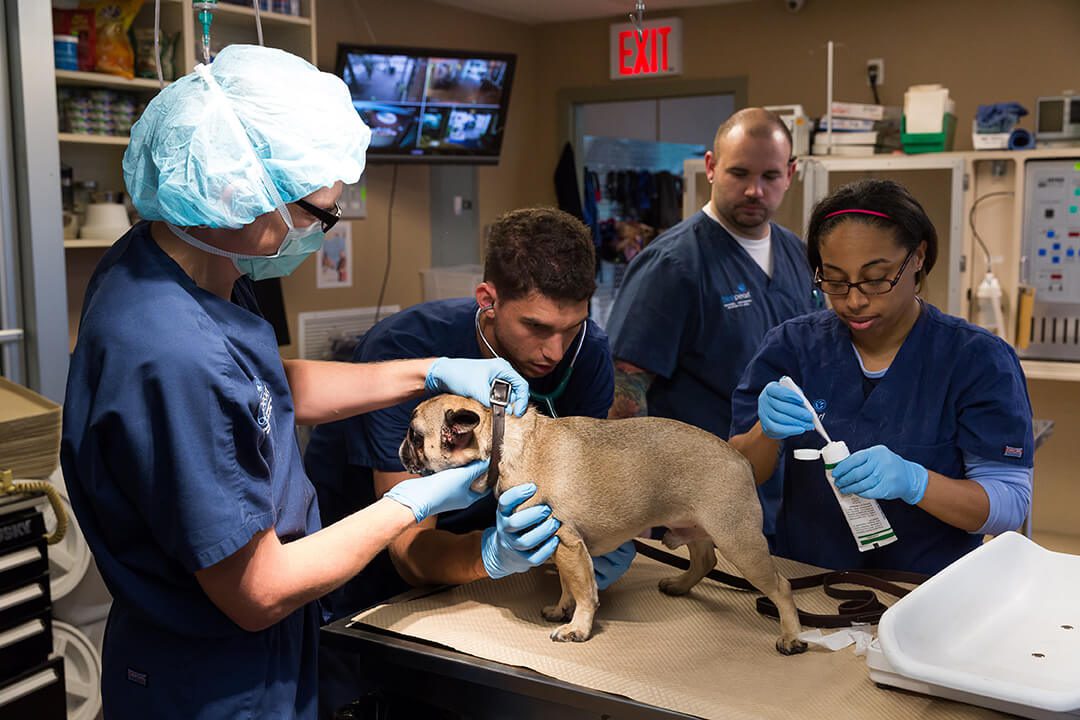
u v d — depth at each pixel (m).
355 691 1.61
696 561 1.41
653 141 6.01
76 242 3.22
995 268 3.99
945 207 3.71
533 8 5.42
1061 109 3.82
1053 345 3.90
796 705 1.06
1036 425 3.04
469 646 1.24
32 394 1.73
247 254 1.15
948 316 1.60
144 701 1.17
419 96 4.52
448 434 1.25
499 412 1.27
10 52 2.42
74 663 2.07
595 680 1.13
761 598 1.36
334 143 1.13
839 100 5.13
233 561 1.06
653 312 2.44
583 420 1.34
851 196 1.49
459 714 1.26
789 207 3.82
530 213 1.44
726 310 2.48
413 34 5.13
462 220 5.61
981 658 1.12
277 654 1.21
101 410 1.04
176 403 1.02
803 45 5.19
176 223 1.10
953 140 4.30
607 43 5.73
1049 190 3.78
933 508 1.44
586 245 1.41
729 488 1.28
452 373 1.37
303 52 3.77
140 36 3.37
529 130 6.01
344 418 1.44
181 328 1.05
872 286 1.47
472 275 5.02
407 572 1.51
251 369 1.15
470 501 1.29
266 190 1.08
